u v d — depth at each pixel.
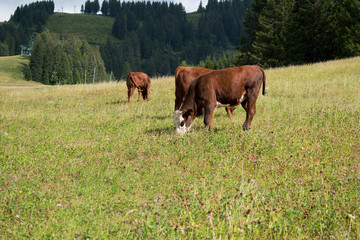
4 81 138.88
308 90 19.44
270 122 11.12
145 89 19.23
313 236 4.39
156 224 4.43
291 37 50.28
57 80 159.75
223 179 6.36
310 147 7.95
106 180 6.72
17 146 9.08
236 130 9.75
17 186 6.22
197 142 8.73
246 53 60.41
